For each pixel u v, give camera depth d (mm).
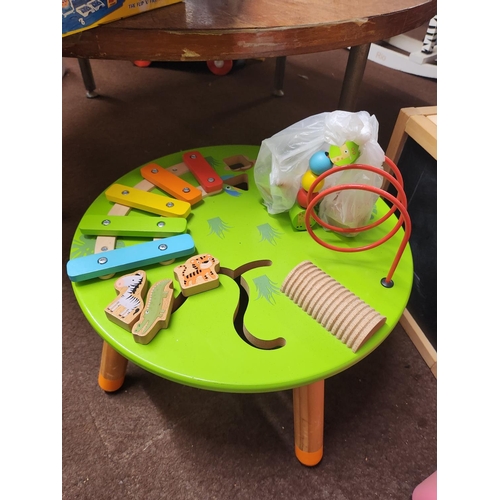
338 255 661
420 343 875
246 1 687
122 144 1330
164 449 730
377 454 734
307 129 650
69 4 536
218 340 547
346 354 543
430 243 855
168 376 520
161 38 572
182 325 561
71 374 822
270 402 794
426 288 870
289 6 682
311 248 669
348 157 606
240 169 805
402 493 692
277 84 1562
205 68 1719
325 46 646
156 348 536
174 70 1723
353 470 714
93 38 570
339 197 646
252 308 585
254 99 1569
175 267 615
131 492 684
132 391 802
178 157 816
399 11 687
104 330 552
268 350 542
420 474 713
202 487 690
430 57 1770
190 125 1422
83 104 1498
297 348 545
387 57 1857
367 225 670
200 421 766
